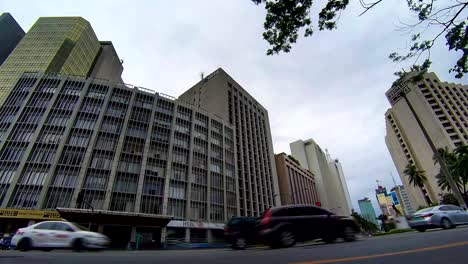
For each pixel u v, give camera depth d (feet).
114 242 104.73
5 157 117.39
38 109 133.49
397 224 83.30
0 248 64.54
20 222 100.53
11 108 132.77
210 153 174.09
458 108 291.38
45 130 127.24
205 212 147.95
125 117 145.69
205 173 162.50
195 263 19.15
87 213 95.55
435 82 313.73
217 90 229.45
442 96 300.81
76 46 264.11
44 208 107.45
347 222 32.91
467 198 146.20
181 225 127.03
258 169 221.66
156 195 131.54
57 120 131.75
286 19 23.66
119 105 148.66
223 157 181.88
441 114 287.69
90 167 122.21
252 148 226.79
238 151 205.98
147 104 159.53
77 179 117.70
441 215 41.83
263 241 28.40
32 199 108.99
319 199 370.73
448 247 19.52
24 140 123.13
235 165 190.49
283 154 287.28
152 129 150.82
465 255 16.40
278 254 21.24
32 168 115.75
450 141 269.85
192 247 93.30
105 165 126.72
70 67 253.85
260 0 23.59
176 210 135.23
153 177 136.05
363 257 17.19
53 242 36.58
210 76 253.24
